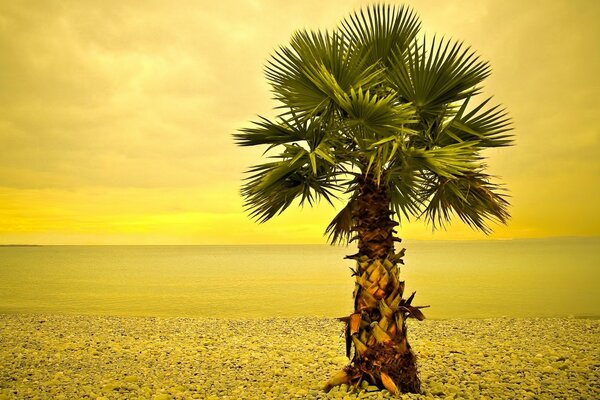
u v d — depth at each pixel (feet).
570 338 43.39
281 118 23.22
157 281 141.38
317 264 307.37
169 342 43.75
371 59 24.77
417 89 22.85
